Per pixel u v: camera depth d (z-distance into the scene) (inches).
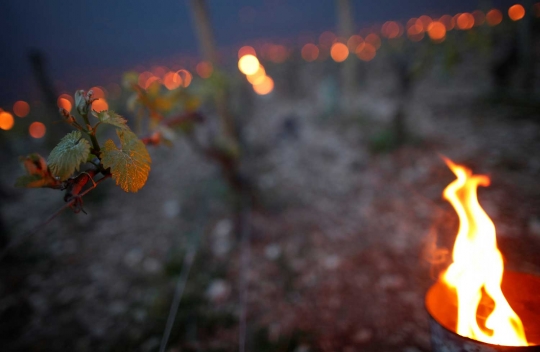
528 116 220.1
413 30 900.0
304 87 532.1
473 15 808.9
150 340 101.0
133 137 36.0
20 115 416.2
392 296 104.6
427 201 153.6
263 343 94.5
